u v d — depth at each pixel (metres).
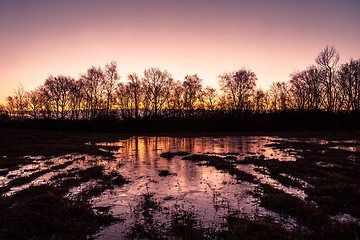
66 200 8.66
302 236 6.02
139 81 57.59
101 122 50.59
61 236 6.07
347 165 13.71
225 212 7.69
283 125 47.91
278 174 12.24
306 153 18.08
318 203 8.23
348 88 47.75
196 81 60.38
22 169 13.71
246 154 19.03
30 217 7.00
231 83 56.44
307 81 53.53
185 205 8.33
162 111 58.41
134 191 9.91
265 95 61.38
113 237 6.16
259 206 8.18
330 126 43.94
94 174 12.55
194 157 17.56
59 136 35.12
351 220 6.94
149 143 28.55
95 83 55.25
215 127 50.00
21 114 59.41
